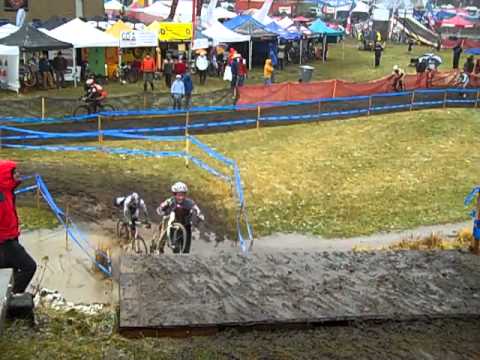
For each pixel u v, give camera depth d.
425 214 14.32
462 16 68.38
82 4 44.34
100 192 14.51
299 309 4.80
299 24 45.78
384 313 4.83
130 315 4.62
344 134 21.73
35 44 27.11
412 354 4.37
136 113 21.27
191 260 5.63
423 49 55.28
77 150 18.27
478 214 8.23
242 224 13.20
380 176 17.27
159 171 16.61
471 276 5.55
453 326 4.80
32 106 20.80
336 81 25.95
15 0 41.78
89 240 11.53
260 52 40.28
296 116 23.73
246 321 4.61
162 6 51.06
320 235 12.84
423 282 5.39
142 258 5.62
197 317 4.62
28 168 16.16
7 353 4.34
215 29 35.72
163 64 32.41
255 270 5.47
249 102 24.27
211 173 16.67
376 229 13.30
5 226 6.04
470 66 33.06
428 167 18.30
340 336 4.60
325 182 16.52
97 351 4.36
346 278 5.40
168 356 4.27
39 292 6.74
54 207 12.30
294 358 4.27
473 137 22.02
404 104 26.41
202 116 23.17
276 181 16.30
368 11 70.38
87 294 9.02
